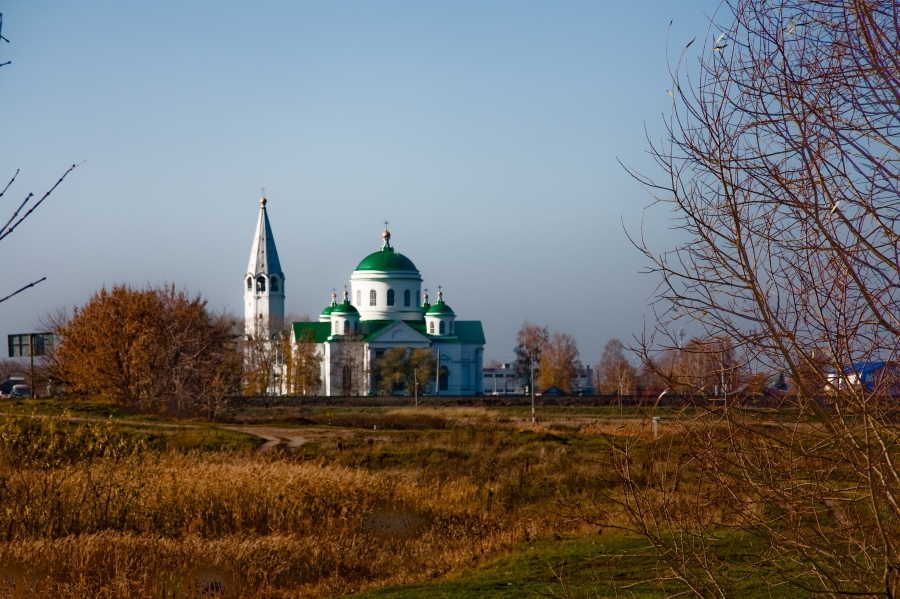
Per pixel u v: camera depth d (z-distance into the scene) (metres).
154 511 20.20
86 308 56.38
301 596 15.63
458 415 63.94
